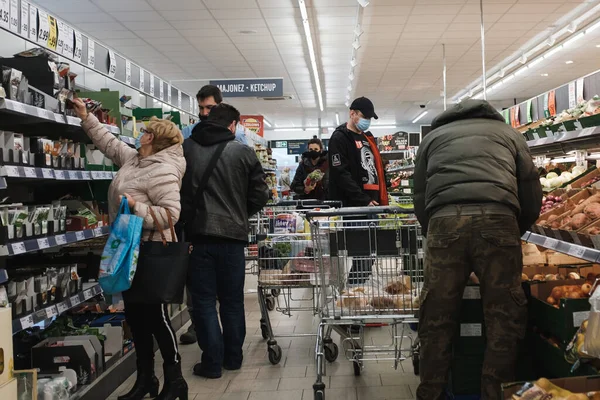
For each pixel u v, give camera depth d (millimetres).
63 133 3809
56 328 3477
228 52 13078
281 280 4016
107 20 10383
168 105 6312
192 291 3785
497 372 2594
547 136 4219
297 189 8188
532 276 3588
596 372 2420
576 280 3082
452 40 12297
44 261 3773
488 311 2627
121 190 3090
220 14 10141
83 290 3523
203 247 3729
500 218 2576
